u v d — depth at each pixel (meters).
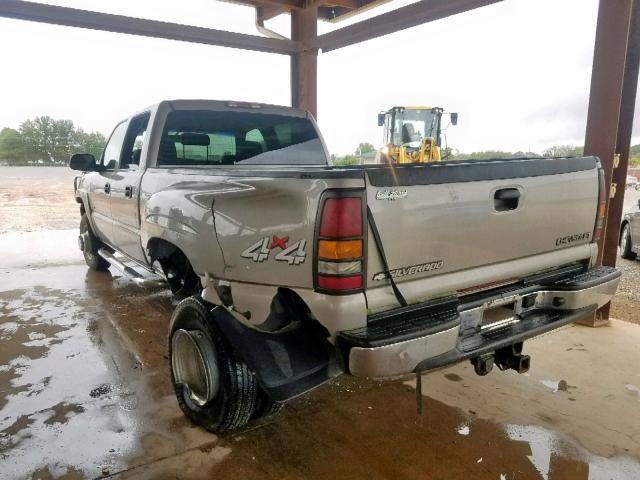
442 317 2.09
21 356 3.62
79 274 6.31
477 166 2.26
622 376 3.35
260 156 4.17
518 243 2.49
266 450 2.46
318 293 1.94
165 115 3.70
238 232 2.28
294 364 2.13
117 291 5.48
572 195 2.73
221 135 3.95
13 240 9.01
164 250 3.11
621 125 4.25
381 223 1.95
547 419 2.79
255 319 2.25
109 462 2.35
